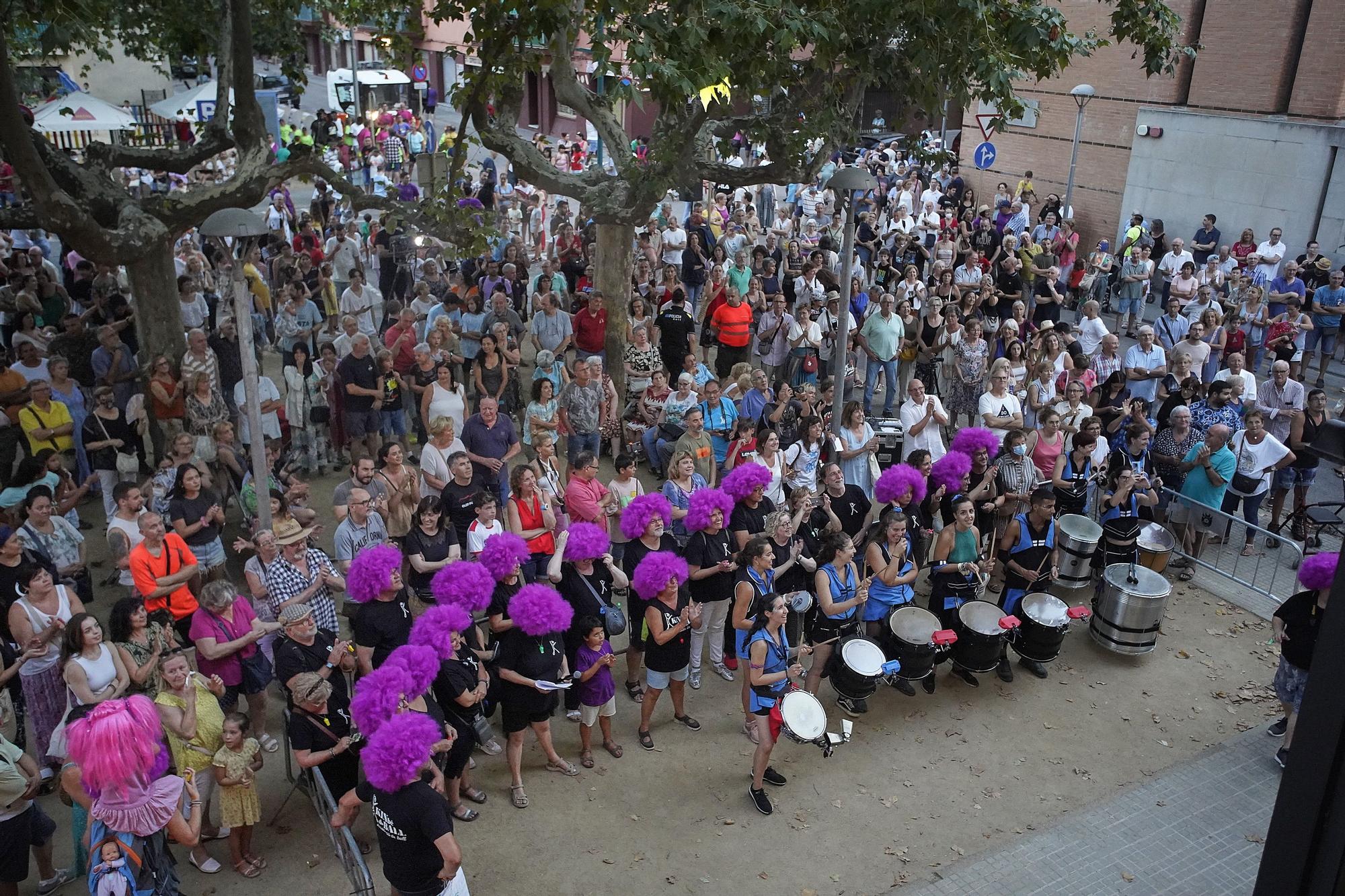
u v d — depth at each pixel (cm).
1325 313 1669
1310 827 320
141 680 704
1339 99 1919
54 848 695
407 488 938
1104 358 1390
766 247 2228
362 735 637
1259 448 1152
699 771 803
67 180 1123
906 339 1511
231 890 664
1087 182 2431
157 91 3950
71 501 970
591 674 765
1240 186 2081
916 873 706
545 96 4212
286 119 3897
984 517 1002
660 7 1037
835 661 859
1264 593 1106
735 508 922
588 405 1184
